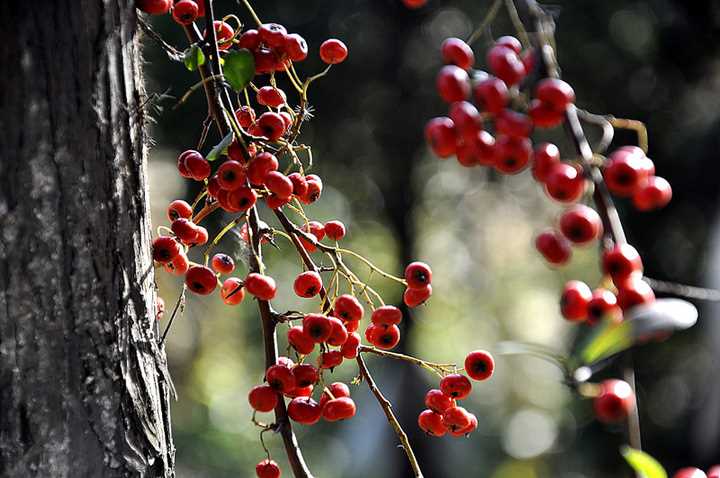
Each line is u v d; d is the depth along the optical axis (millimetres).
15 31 653
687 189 2248
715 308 1287
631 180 638
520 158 642
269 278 682
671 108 2367
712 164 2162
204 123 697
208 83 692
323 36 2395
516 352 631
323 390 688
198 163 690
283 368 677
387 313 694
